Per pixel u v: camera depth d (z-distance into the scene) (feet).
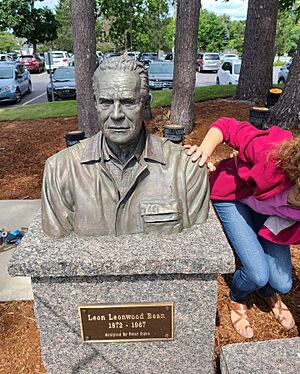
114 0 36.94
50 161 6.21
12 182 15.96
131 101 5.44
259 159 5.73
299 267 9.55
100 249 5.76
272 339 7.20
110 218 6.05
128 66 5.43
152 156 6.13
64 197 6.08
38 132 23.09
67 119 25.86
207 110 23.59
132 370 6.63
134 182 5.96
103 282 5.87
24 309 8.35
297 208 5.98
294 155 5.09
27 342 7.53
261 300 8.61
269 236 6.49
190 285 5.92
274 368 5.99
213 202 7.28
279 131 6.15
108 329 6.22
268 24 24.68
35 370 6.98
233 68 44.32
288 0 32.58
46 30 94.73
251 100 26.23
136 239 5.99
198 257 5.53
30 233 6.26
